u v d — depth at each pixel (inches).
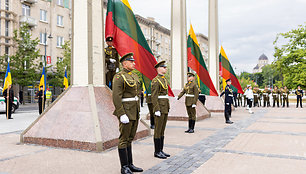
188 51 534.3
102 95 261.3
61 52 1391.5
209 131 321.1
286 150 217.3
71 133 230.2
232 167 170.7
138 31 318.3
